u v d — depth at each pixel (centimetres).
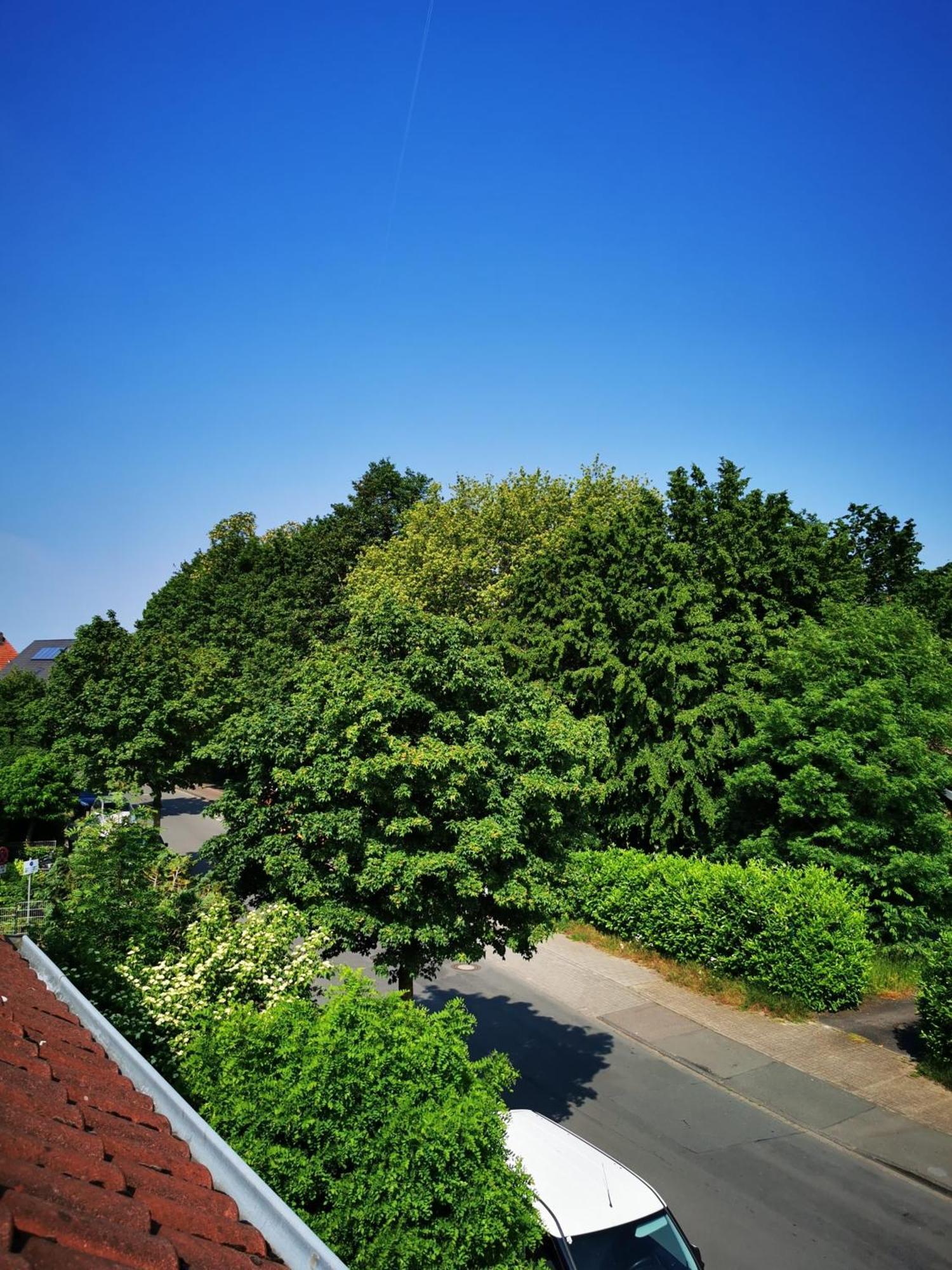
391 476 6084
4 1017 546
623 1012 1669
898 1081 1344
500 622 2830
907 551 4012
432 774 990
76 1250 292
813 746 1998
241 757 1121
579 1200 753
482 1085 675
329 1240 574
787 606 2523
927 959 1448
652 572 2452
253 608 5331
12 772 2988
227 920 1102
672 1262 714
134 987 980
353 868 1041
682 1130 1200
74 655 3127
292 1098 609
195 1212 366
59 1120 408
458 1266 568
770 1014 1639
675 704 2331
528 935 1109
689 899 1873
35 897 1205
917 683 2038
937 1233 966
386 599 1164
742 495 2820
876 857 1933
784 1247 931
